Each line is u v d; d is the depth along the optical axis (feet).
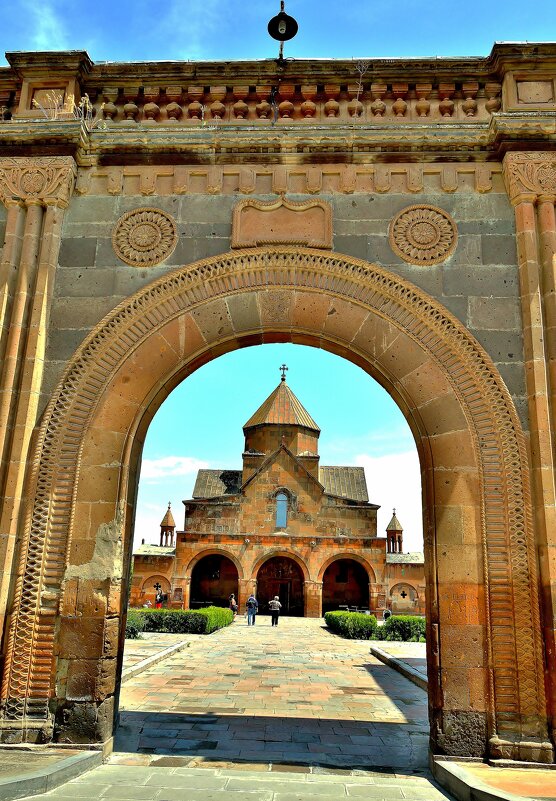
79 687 25.62
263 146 31.53
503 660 25.45
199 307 30.25
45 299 29.63
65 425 28.50
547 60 31.48
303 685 46.50
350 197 31.27
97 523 27.50
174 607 134.51
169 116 32.78
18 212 30.66
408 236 30.53
